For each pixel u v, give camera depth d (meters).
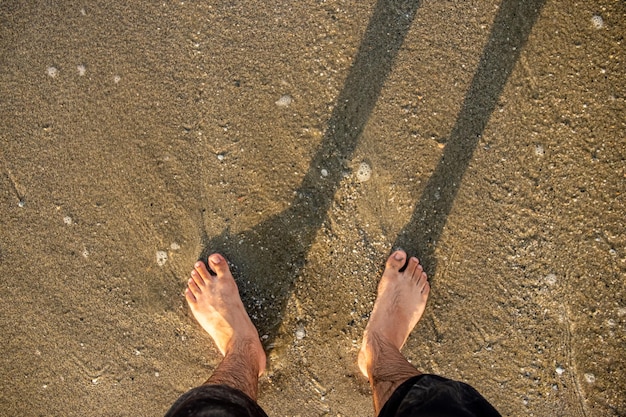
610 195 1.10
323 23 1.12
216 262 1.11
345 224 1.12
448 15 1.11
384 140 1.11
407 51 1.11
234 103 1.12
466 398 0.83
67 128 1.14
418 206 1.11
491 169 1.11
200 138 1.12
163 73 1.13
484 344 1.12
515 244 1.11
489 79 1.11
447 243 1.11
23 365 1.15
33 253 1.14
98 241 1.14
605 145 1.10
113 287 1.14
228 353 1.07
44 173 1.14
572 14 1.11
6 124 1.14
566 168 1.11
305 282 1.12
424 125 1.11
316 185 1.12
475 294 1.12
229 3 1.13
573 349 1.11
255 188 1.12
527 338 1.12
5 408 1.16
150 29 1.13
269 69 1.12
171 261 1.13
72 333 1.14
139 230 1.13
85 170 1.13
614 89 1.10
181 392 1.14
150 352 1.14
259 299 1.13
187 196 1.12
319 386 1.13
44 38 1.14
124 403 1.15
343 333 1.12
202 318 1.11
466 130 1.11
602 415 1.11
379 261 1.12
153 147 1.13
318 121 1.12
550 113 1.11
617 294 1.11
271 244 1.12
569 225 1.11
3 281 1.15
